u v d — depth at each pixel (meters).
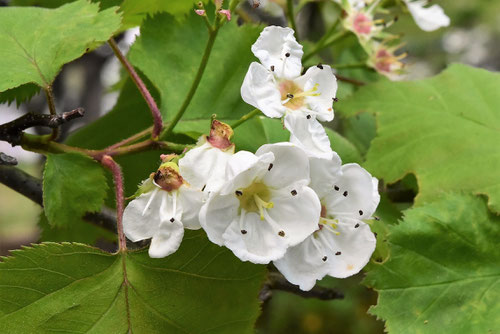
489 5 0.77
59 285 0.21
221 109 0.25
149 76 0.25
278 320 0.49
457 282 0.23
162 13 0.25
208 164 0.20
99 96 0.48
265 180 0.20
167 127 0.23
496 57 0.80
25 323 0.21
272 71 0.21
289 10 0.28
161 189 0.20
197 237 0.21
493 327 0.22
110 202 0.26
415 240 0.23
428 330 0.22
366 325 0.48
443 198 0.23
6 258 0.21
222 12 0.21
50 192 0.22
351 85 0.31
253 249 0.20
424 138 0.26
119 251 0.21
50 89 0.22
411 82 0.27
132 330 0.21
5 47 0.22
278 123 0.24
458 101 0.26
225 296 0.21
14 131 0.22
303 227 0.20
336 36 0.28
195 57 0.25
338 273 0.21
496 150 0.25
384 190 0.25
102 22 0.23
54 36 0.23
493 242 0.23
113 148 0.23
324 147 0.21
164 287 0.21
